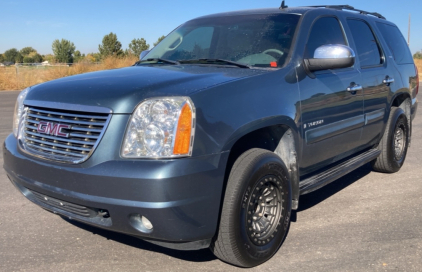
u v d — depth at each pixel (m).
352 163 4.52
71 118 2.83
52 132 2.88
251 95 3.02
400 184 5.13
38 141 2.99
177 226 2.59
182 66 3.63
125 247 3.41
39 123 3.01
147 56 4.46
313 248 3.40
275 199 3.22
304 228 3.81
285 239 3.58
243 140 3.23
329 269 3.05
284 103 3.25
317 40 3.97
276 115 3.12
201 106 2.67
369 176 5.50
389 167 5.40
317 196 4.73
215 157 2.67
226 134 2.74
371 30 5.07
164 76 3.05
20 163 3.07
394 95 5.15
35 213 4.10
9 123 9.28
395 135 5.38
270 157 3.08
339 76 4.00
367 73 4.52
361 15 5.02
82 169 2.67
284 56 3.60
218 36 4.12
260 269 3.07
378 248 3.39
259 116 2.97
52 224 3.84
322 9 4.28
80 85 3.01
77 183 2.69
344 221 3.97
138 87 2.79
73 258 3.21
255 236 3.03
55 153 2.87
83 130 2.74
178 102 2.62
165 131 2.57
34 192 3.08
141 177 2.50
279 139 3.43
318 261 3.18
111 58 23.25
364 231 3.73
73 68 22.61
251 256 2.99
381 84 4.79
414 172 5.64
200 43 4.18
